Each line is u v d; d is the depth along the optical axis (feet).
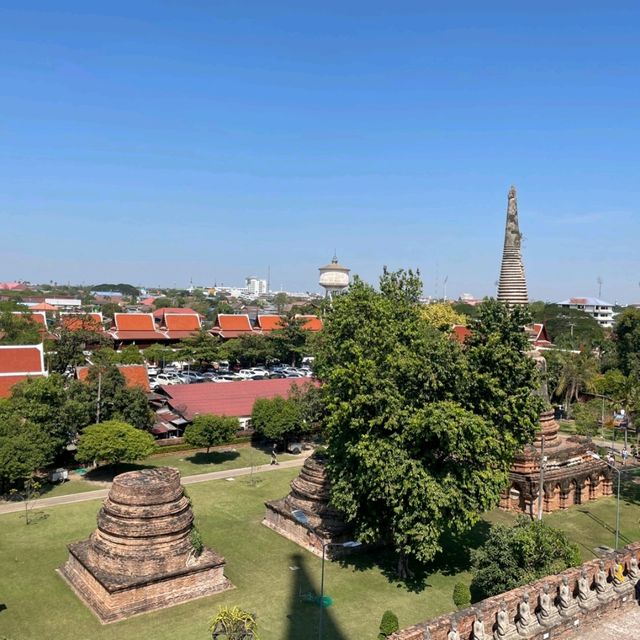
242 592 112.37
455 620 82.89
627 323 341.82
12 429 160.45
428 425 106.32
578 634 90.12
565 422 279.08
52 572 117.29
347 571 122.42
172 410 229.45
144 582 104.58
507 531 109.81
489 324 126.52
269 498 166.91
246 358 391.24
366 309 132.46
